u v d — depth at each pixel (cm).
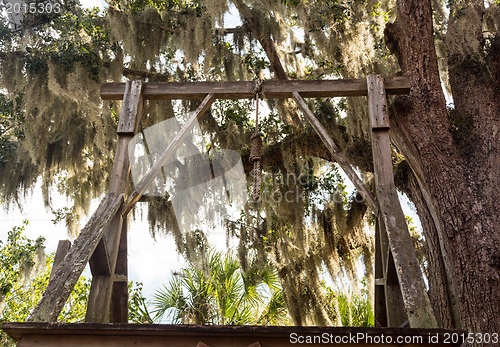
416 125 475
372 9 634
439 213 445
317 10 625
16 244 781
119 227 354
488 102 477
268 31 652
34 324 250
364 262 671
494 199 425
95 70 621
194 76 685
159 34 656
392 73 614
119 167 374
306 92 413
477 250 409
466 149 459
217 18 603
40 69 612
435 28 626
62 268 304
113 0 654
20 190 691
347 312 698
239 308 690
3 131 708
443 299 442
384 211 342
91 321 328
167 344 250
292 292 640
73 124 662
